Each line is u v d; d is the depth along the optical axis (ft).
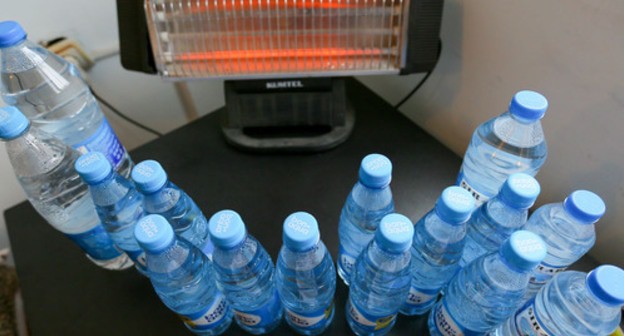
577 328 1.39
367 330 1.79
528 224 1.84
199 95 3.76
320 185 2.53
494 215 1.67
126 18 2.06
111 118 3.40
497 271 1.45
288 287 1.68
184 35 2.14
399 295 1.62
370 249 1.54
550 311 1.43
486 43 2.31
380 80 3.27
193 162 2.70
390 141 2.76
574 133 2.06
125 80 3.29
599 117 1.91
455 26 2.47
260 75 2.30
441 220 1.48
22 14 2.59
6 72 1.89
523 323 1.50
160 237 1.39
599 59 1.81
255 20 2.10
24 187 1.84
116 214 1.75
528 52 2.10
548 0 1.90
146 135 3.72
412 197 2.43
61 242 2.32
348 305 1.87
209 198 2.49
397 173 2.56
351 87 3.18
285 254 1.56
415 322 1.95
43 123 2.02
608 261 2.21
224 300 1.81
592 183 2.09
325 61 2.28
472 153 2.10
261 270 1.72
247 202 2.46
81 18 2.83
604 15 1.71
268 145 2.65
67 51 2.81
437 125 3.01
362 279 1.63
